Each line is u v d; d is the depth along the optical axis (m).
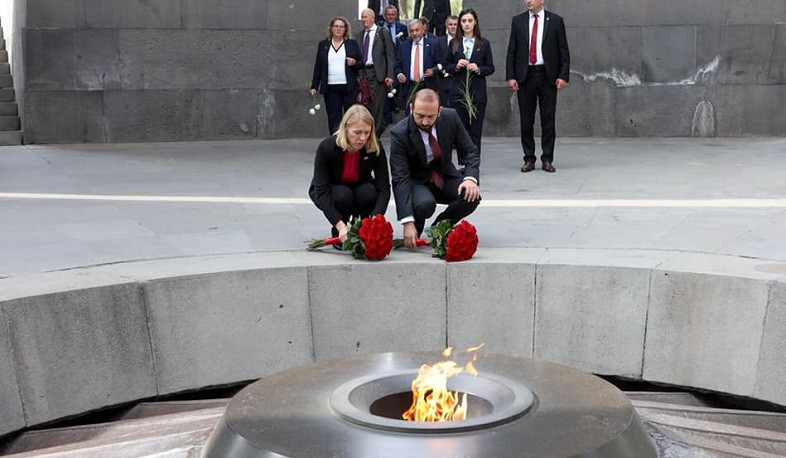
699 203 9.04
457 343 6.60
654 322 6.31
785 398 5.90
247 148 14.64
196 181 11.06
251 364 6.38
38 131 15.20
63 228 8.05
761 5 15.12
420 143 7.06
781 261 6.49
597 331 6.45
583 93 15.88
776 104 15.28
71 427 5.55
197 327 6.23
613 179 10.88
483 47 11.85
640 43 15.56
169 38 15.50
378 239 6.52
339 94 13.66
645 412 5.05
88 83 15.28
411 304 6.57
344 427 3.85
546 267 6.47
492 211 8.81
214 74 15.75
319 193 7.03
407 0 20.45
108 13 15.23
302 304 6.46
